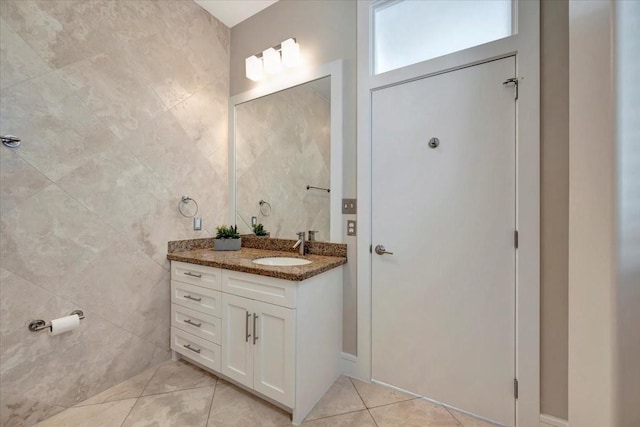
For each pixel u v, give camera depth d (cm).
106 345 164
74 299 151
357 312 175
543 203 123
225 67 238
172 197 199
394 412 145
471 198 142
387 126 165
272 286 144
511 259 132
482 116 138
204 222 221
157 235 190
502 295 134
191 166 211
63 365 146
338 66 180
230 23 237
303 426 136
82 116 153
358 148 173
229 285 161
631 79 79
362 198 172
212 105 227
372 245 171
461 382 145
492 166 136
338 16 184
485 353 139
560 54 119
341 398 157
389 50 170
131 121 175
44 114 139
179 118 203
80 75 151
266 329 146
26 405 134
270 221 218
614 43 80
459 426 136
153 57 186
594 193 106
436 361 152
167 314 196
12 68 129
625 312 77
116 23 166
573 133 110
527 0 125
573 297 111
